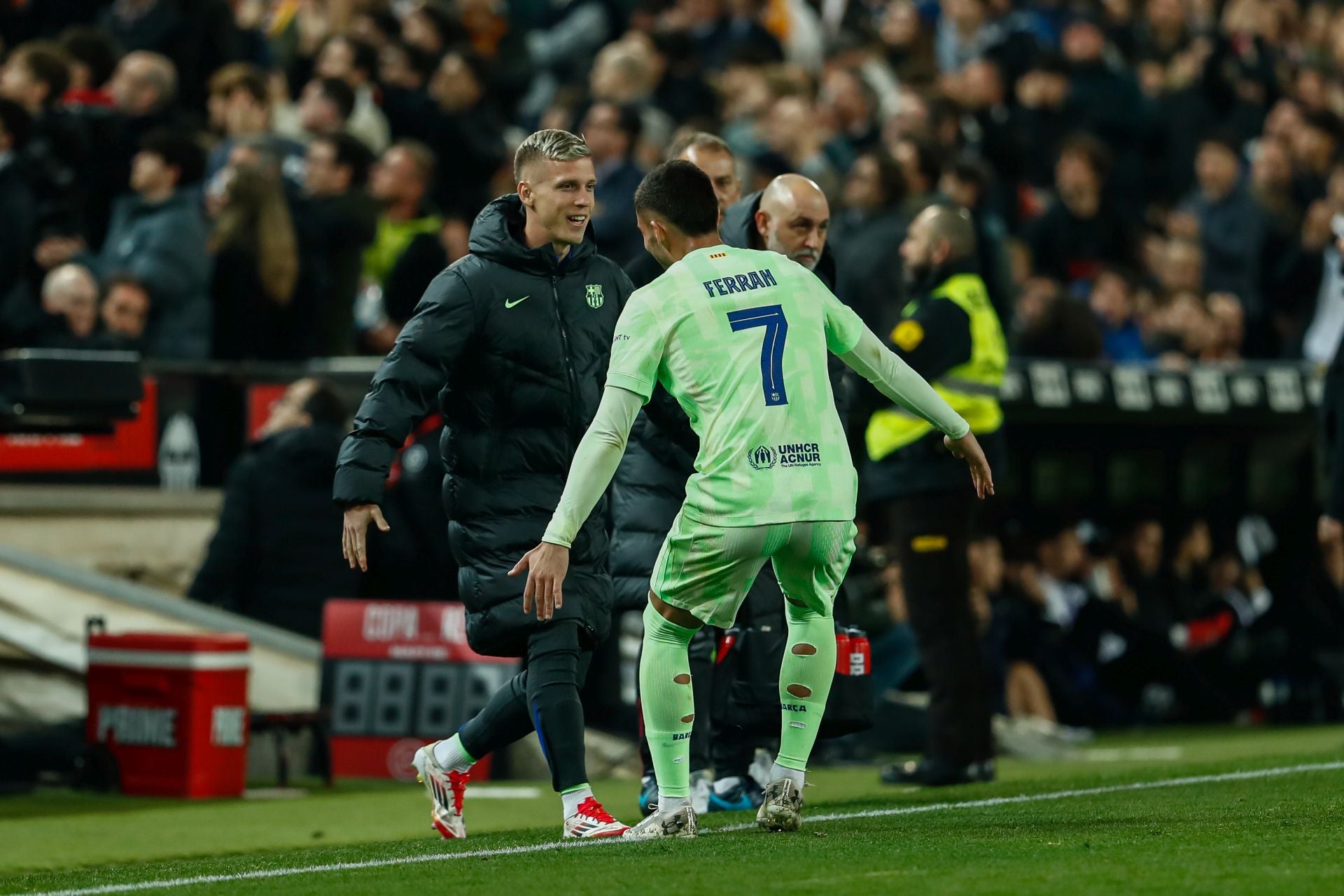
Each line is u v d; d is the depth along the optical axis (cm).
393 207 4056
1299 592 4256
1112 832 1845
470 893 1530
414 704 3141
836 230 3684
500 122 4872
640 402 1798
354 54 4341
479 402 1961
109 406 2884
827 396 1812
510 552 1961
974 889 1472
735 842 1805
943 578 2702
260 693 3173
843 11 6044
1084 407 3875
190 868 1878
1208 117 5725
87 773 2948
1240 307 5084
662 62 4853
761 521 1764
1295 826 1853
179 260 3753
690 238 1911
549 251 1966
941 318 2644
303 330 3778
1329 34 6481
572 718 1934
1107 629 4088
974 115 5112
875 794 2558
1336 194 5019
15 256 3731
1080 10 6044
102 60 4366
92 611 3166
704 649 2269
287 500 3472
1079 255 4916
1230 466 4312
